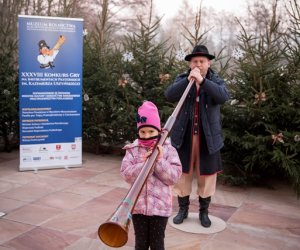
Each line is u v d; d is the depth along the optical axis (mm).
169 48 7043
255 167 5785
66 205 4551
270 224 4230
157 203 2686
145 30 7141
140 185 1920
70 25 5945
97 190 5164
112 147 7551
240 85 5695
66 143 6203
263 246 3645
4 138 7348
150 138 2680
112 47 7445
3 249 3406
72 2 9672
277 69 5547
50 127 6062
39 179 5605
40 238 3645
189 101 3779
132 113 6785
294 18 5742
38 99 5918
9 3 10320
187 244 3600
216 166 3881
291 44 5664
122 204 1790
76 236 3705
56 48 5906
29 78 5824
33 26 5746
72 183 5449
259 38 5852
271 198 5203
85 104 7066
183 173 3910
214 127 3752
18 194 4906
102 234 1744
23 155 5965
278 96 5570
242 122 5730
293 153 5324
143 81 6969
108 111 7188
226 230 3980
